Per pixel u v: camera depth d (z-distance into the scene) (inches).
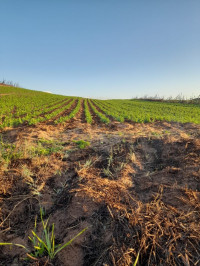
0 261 78.2
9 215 102.9
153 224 84.4
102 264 71.4
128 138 210.2
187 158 141.8
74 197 110.3
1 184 123.1
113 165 151.9
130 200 104.0
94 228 88.5
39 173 141.6
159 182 120.6
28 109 727.7
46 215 103.7
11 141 244.1
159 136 203.2
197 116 576.4
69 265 74.4
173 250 72.9
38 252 77.8
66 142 232.1
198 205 92.1
